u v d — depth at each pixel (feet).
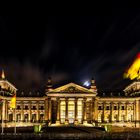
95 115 645.92
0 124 618.03
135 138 366.84
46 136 366.22
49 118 643.86
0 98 624.59
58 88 645.51
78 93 643.86
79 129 517.14
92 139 364.38
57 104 644.27
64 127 551.59
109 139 366.02
